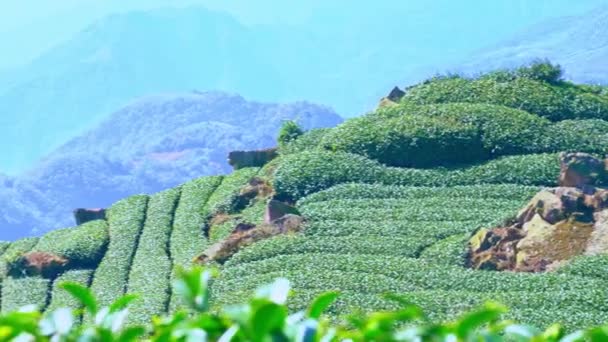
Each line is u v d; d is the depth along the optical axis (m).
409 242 86.25
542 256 79.00
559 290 70.88
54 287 100.94
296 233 92.38
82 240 108.75
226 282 83.69
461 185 100.69
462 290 74.69
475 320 15.05
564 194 84.06
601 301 66.88
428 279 77.19
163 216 112.75
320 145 113.62
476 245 82.12
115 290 96.00
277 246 89.44
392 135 109.19
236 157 125.19
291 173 106.19
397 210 94.56
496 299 69.31
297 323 15.18
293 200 103.44
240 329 14.63
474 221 89.62
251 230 94.50
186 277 16.53
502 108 111.12
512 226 84.19
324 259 84.00
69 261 105.62
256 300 14.27
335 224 92.56
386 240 87.19
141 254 103.62
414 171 104.62
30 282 102.31
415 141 107.69
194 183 121.56
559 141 105.56
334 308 72.50
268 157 123.38
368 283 76.94
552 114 112.44
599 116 113.38
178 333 15.35
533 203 84.81
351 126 114.38
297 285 78.31
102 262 104.44
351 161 106.88
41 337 15.64
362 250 86.25
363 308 71.75
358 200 98.81
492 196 96.44
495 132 107.00
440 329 15.11
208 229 107.06
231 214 108.69
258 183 111.19
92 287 98.25
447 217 91.62
